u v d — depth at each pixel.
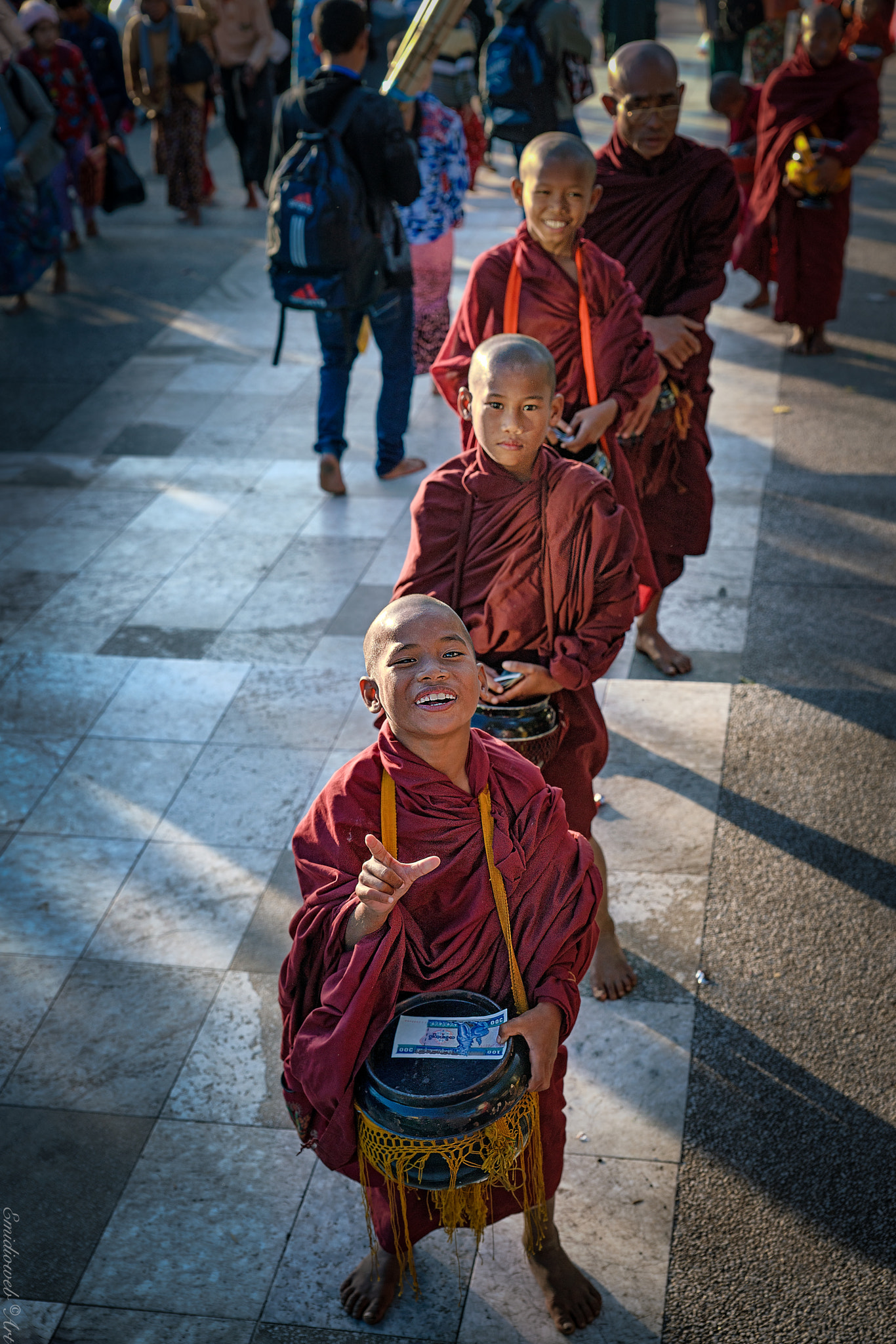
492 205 11.34
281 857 4.13
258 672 5.15
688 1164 3.07
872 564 5.78
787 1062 3.34
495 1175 2.18
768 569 5.78
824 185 7.51
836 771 4.40
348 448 7.20
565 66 8.87
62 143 9.93
